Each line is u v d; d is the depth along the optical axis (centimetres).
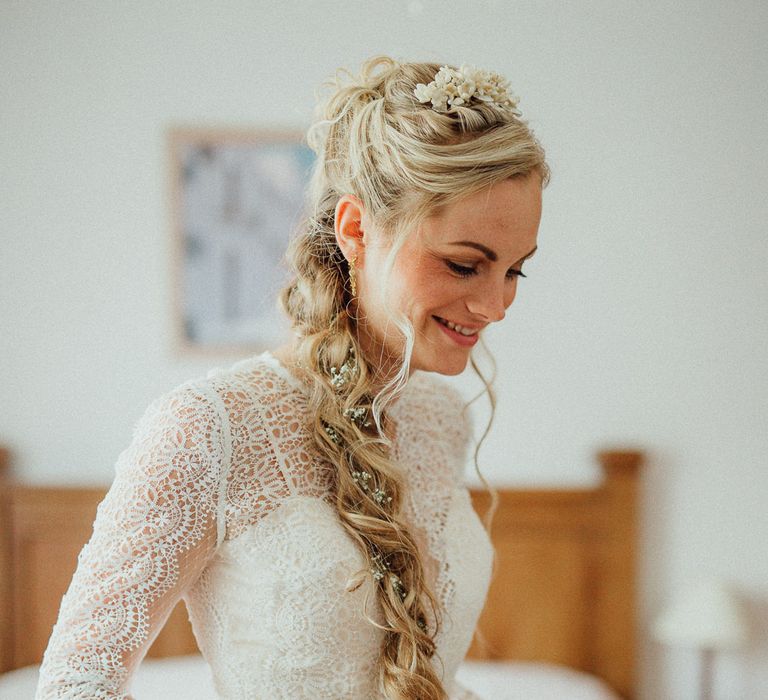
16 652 274
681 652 289
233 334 283
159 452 96
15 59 275
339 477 107
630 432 289
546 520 283
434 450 131
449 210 95
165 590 96
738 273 286
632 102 283
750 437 288
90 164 278
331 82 118
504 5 279
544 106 283
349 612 103
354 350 110
